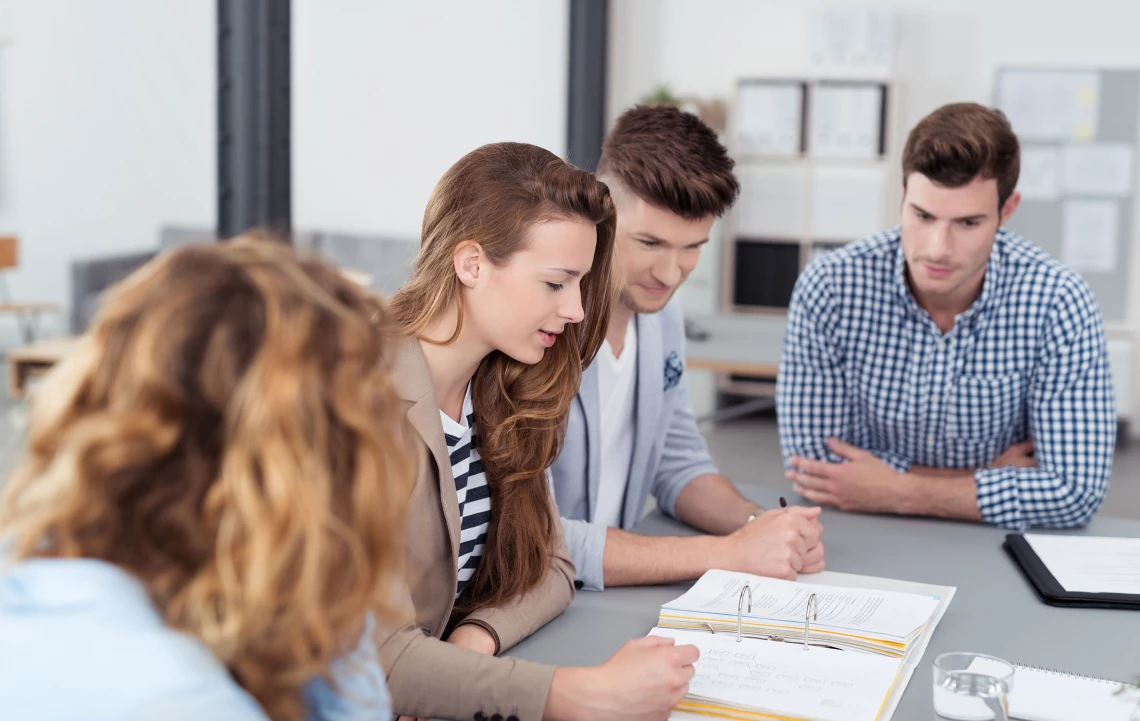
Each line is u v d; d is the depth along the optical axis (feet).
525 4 19.22
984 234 6.15
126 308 2.16
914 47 19.70
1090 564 5.49
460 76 18.47
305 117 16.72
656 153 5.51
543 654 4.51
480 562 4.75
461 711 3.94
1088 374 6.41
